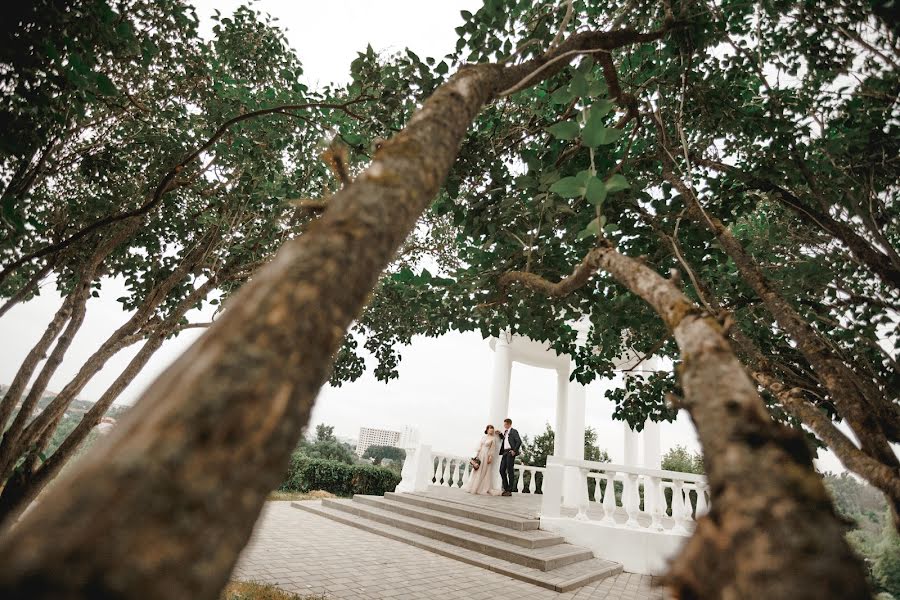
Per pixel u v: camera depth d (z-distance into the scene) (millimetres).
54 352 4184
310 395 529
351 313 623
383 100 3584
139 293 5676
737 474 580
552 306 4383
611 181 1471
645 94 3887
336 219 710
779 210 4250
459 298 4453
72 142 4469
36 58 2500
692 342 880
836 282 3447
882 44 2910
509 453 13164
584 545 8562
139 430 421
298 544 7480
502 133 4043
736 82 3680
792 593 447
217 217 4941
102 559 319
